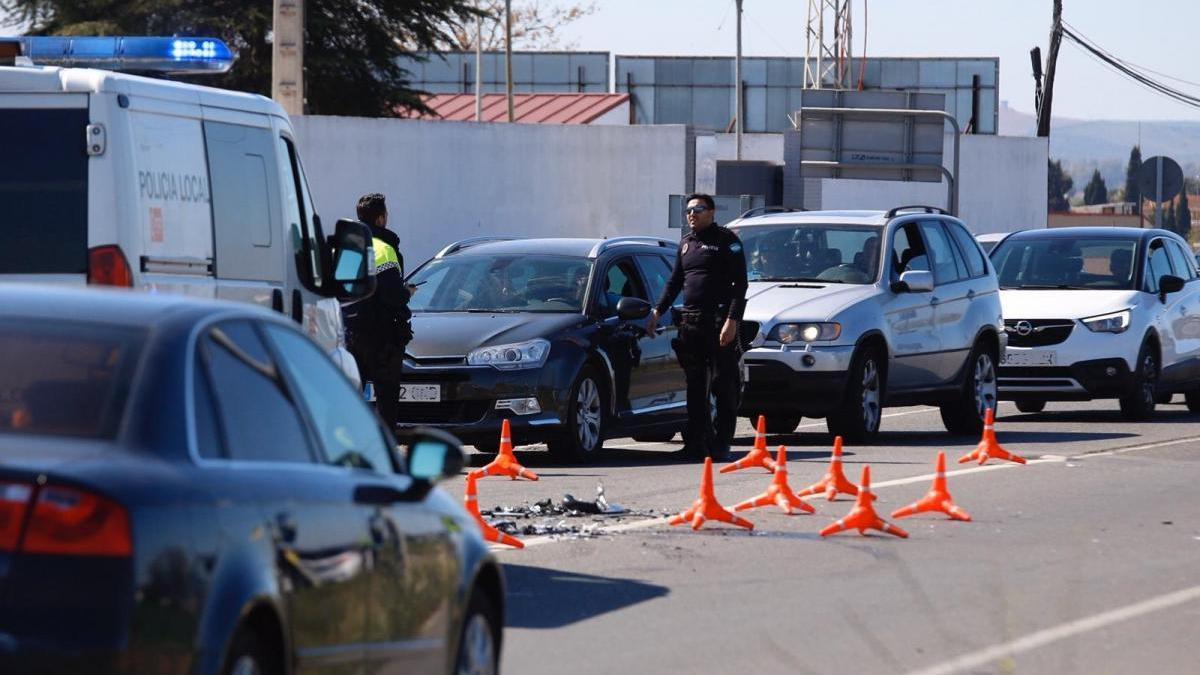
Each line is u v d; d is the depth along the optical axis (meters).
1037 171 135.12
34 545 10.30
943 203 130.12
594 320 37.59
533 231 92.06
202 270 23.56
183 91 23.39
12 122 22.09
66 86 22.09
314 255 26.88
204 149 23.80
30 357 11.72
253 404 12.48
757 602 21.95
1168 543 27.23
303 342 13.98
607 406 37.47
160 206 22.72
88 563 10.34
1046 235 54.34
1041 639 20.06
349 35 122.56
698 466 36.88
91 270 21.95
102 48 27.02
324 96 121.19
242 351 12.72
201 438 11.60
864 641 19.78
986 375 46.72
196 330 12.18
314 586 12.05
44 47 26.70
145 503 10.61
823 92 100.81
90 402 11.38
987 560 25.31
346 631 12.57
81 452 10.92
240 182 24.61
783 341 40.84
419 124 87.25
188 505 10.92
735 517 27.83
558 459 36.88
